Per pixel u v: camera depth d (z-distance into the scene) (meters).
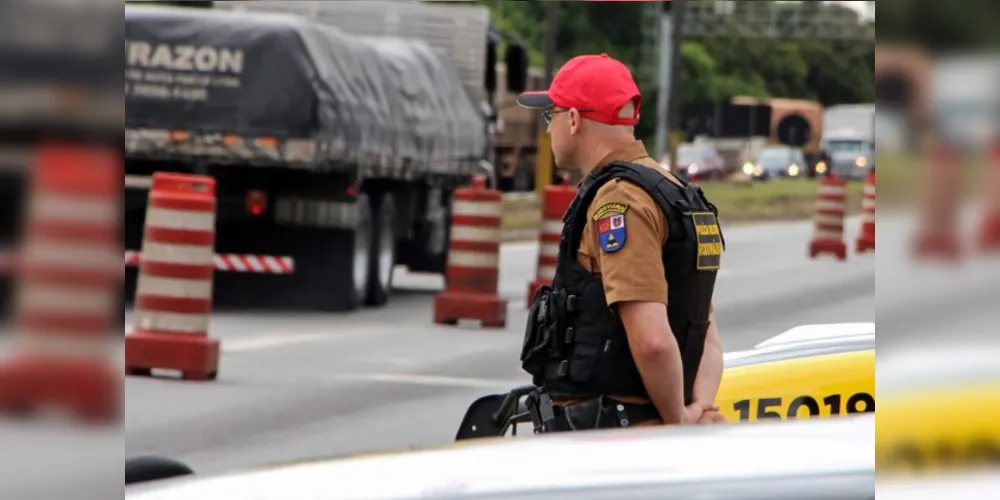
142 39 46.56
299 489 6.56
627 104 12.37
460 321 48.72
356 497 6.38
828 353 16.19
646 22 178.12
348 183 49.62
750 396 15.98
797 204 167.50
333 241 49.88
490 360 38.06
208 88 46.44
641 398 11.89
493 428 12.52
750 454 6.26
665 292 11.62
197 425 27.09
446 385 33.28
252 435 26.28
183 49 46.38
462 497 6.19
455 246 46.91
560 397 12.06
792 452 6.22
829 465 6.04
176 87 46.47
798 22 162.12
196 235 32.78
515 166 115.38
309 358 37.47
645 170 11.92
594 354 11.84
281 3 63.75
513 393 12.42
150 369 32.91
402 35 66.44
